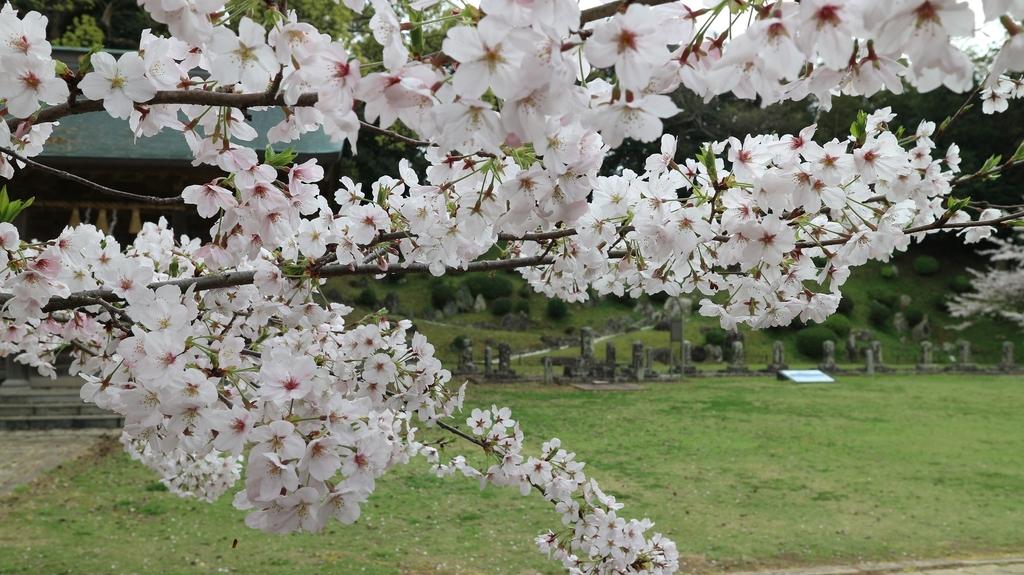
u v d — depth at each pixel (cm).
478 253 283
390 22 141
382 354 327
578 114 142
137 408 195
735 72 138
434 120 139
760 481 1112
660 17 138
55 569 698
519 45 120
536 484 362
